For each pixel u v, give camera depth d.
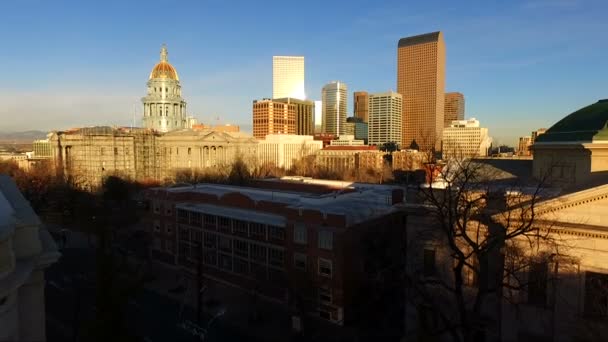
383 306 48.31
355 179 147.12
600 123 37.12
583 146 36.59
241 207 59.94
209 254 60.88
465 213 26.25
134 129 176.88
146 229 83.75
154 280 59.59
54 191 111.00
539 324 30.03
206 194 64.81
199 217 62.28
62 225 91.00
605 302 27.97
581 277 28.22
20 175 126.25
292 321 44.38
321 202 55.22
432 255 35.88
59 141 153.88
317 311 48.22
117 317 27.27
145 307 49.75
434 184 41.78
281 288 51.09
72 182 115.69
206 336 42.53
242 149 194.25
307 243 48.75
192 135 173.62
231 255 57.94
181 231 65.56
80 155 146.38
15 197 16.80
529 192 37.69
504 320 31.42
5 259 12.28
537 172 42.28
